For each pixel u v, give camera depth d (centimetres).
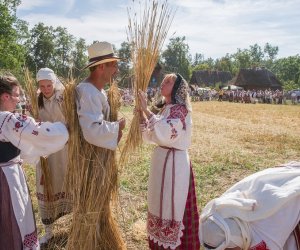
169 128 373
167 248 389
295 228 310
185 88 392
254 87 6950
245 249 319
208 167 845
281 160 975
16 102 339
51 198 475
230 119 2300
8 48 4656
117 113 404
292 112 3084
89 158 383
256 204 314
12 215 318
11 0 4841
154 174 399
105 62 380
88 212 384
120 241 424
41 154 337
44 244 461
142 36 388
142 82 391
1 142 319
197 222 402
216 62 12094
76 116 377
